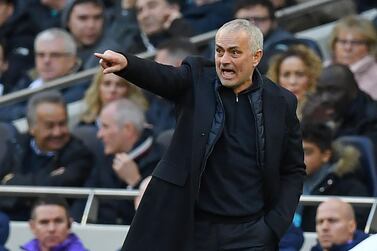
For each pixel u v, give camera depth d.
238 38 19.30
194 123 19.38
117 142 29.09
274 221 19.64
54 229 26.44
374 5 37.38
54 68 34.62
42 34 34.78
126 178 28.72
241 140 19.52
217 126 19.44
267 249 19.61
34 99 30.11
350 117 29.77
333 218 25.25
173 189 19.47
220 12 35.84
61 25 38.28
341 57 32.75
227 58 19.31
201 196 19.55
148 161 28.88
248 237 19.53
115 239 27.88
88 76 33.84
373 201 26.69
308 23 36.28
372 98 30.92
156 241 19.45
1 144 30.41
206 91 19.52
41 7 38.69
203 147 19.34
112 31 35.72
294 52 30.53
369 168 27.94
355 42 32.62
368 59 32.66
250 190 19.56
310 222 27.12
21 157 30.06
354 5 36.66
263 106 19.64
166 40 33.16
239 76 19.38
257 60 19.50
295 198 19.86
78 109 33.56
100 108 31.39
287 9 36.47
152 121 30.88
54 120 29.77
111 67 18.89
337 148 27.92
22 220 29.11
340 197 27.17
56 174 29.34
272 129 19.58
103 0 39.06
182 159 19.50
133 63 18.97
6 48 37.94
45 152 29.83
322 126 27.91
